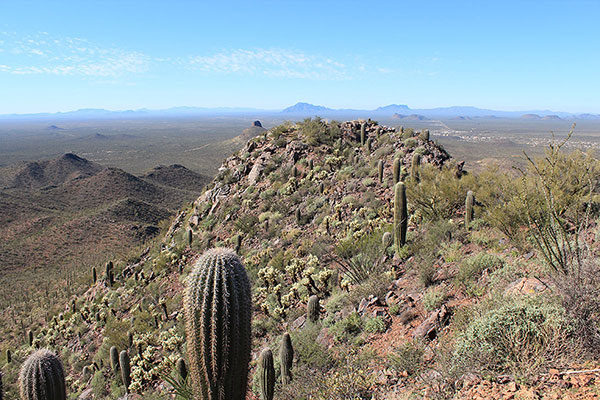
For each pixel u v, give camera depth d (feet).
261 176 80.02
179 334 45.11
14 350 84.12
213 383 12.44
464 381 14.47
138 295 65.82
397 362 18.29
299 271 45.60
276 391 22.70
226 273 12.46
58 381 16.92
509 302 17.44
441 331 20.07
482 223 34.76
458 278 24.63
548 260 17.84
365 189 60.59
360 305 28.50
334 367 22.17
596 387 11.35
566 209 26.00
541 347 13.55
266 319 40.63
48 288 142.72
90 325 67.72
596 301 13.71
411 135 70.54
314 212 61.67
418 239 36.70
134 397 37.68
